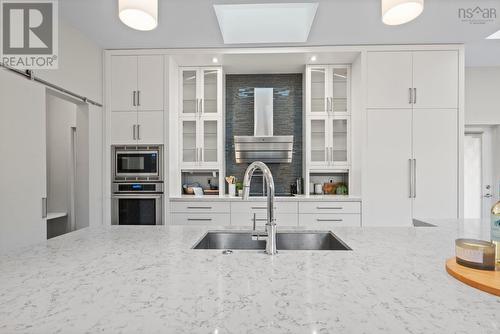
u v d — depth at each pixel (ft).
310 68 12.11
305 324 1.96
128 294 2.44
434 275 2.88
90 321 2.00
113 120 11.38
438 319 2.01
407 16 4.66
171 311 2.14
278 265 3.21
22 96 7.36
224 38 10.44
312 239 5.31
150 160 11.32
